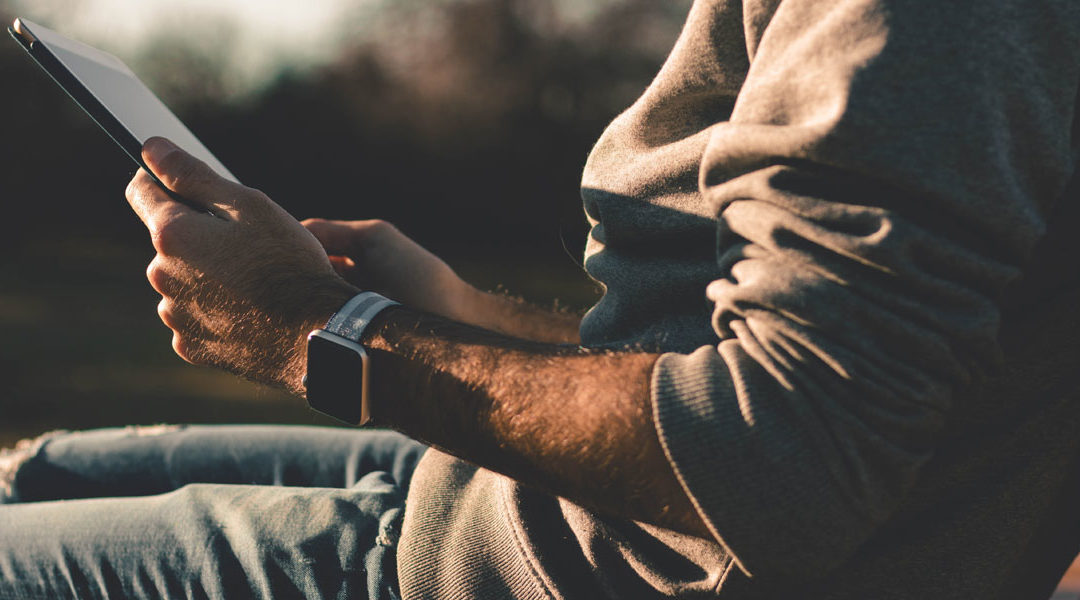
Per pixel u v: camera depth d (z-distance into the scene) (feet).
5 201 37.68
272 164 43.83
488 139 44.09
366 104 43.98
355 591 3.22
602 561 2.91
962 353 2.34
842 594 2.67
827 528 2.33
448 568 3.09
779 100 2.44
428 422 2.69
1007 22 2.30
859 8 2.35
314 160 43.96
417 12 43.91
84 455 4.34
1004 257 2.34
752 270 2.42
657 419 2.36
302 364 2.91
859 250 2.27
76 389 14.30
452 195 44.42
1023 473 2.66
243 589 3.29
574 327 4.93
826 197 2.36
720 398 2.36
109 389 14.38
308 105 43.60
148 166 3.23
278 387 3.04
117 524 3.49
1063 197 2.53
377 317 2.84
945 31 2.27
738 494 2.31
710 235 2.90
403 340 2.75
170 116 4.16
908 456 2.33
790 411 2.33
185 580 3.32
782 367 2.35
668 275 2.97
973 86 2.25
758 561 2.37
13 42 38.37
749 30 2.72
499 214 44.32
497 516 3.08
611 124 3.35
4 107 37.86
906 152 2.25
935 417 2.34
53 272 26.68
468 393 2.60
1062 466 2.72
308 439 4.41
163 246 3.06
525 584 2.97
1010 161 2.32
